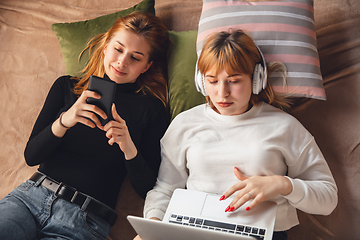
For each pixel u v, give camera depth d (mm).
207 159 1118
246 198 937
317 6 1397
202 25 1329
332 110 1258
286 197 984
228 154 1098
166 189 1222
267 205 970
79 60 1574
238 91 1040
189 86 1390
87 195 1224
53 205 1193
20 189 1246
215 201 1022
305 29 1221
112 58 1325
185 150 1198
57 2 1897
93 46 1544
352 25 1325
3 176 1598
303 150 1077
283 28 1212
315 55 1219
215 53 1027
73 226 1169
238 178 1050
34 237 1186
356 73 1263
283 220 1056
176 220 986
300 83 1187
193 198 1050
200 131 1182
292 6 1238
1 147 1658
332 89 1279
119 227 1369
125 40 1320
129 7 1726
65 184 1217
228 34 1092
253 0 1383
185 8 1616
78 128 1279
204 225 951
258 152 1062
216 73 1034
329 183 1047
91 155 1283
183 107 1388
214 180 1109
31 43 1858
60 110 1383
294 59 1194
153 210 1146
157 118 1404
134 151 1190
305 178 1087
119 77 1352
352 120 1220
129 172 1223
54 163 1260
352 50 1298
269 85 1162
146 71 1471
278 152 1076
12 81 1794
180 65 1434
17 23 1942
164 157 1263
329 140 1242
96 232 1200
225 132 1139
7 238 1091
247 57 1024
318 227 1202
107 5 1779
